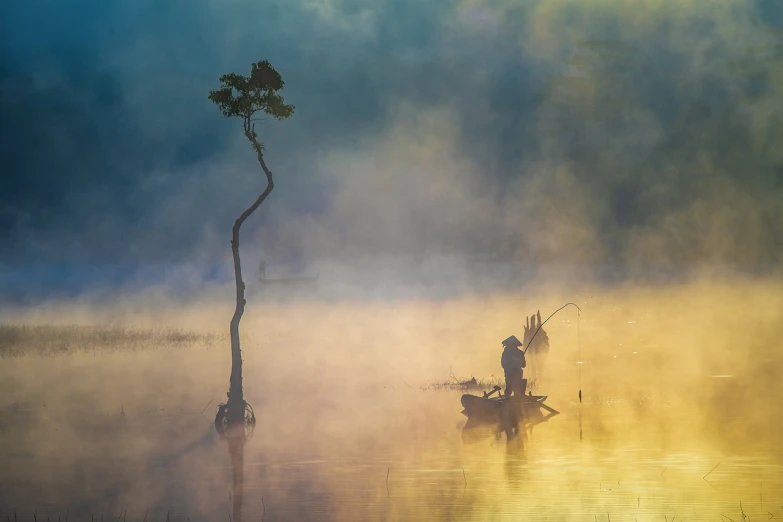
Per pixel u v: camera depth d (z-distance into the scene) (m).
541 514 51.16
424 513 51.62
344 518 50.88
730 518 50.00
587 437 74.06
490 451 69.25
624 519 50.03
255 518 51.22
